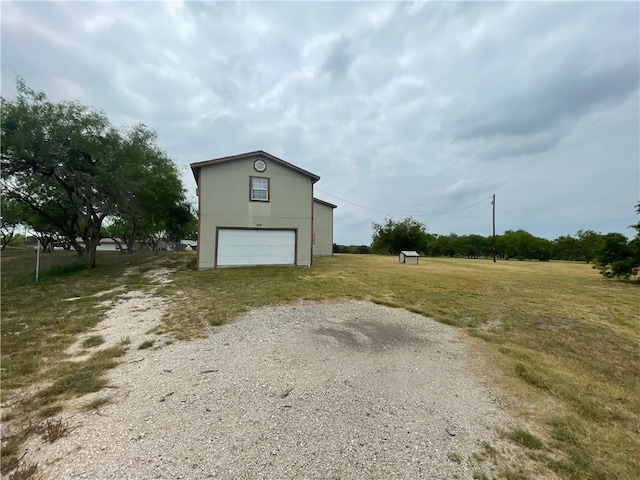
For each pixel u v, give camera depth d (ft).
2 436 7.16
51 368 11.27
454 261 77.87
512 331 18.51
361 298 25.09
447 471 6.53
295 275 36.35
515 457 7.13
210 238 41.96
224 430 7.63
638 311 23.82
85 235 46.68
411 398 9.82
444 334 17.15
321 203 71.92
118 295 24.94
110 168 39.11
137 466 6.24
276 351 13.33
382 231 112.68
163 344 14.11
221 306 21.17
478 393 10.39
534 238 121.08
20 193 40.16
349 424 8.17
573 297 28.96
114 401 8.95
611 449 7.64
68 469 6.10
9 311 19.83
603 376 13.17
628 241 41.47
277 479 6.05
